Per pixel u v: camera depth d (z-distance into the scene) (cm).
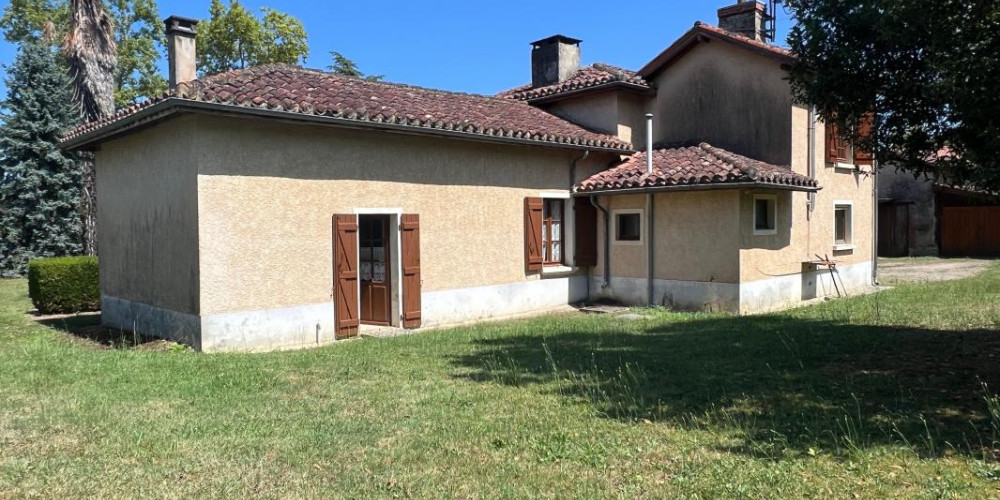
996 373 676
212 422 538
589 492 399
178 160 915
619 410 575
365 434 511
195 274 884
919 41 623
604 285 1428
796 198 1371
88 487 407
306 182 981
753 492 394
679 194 1299
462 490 405
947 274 1816
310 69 1222
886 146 701
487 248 1242
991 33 531
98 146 1174
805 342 883
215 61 3419
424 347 907
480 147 1225
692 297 1282
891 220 2567
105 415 554
